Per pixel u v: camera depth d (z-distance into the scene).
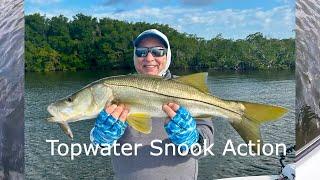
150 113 1.18
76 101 1.15
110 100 1.16
